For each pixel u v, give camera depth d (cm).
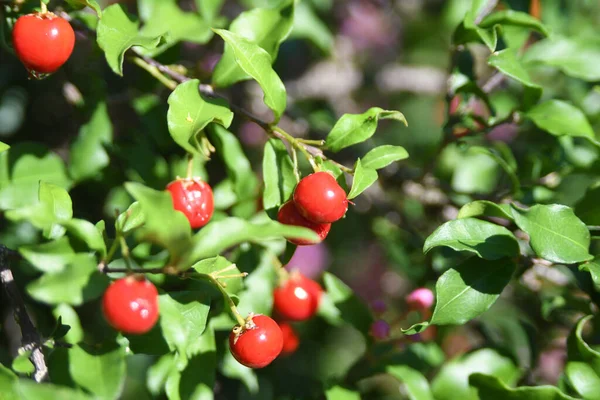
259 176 47
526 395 37
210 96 36
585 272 37
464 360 39
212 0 41
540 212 36
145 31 40
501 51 38
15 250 36
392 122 60
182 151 41
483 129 41
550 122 39
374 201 47
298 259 52
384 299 50
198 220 36
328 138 36
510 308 48
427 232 46
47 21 35
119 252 37
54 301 33
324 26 47
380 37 59
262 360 35
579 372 37
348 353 57
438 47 60
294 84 54
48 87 45
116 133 43
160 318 35
